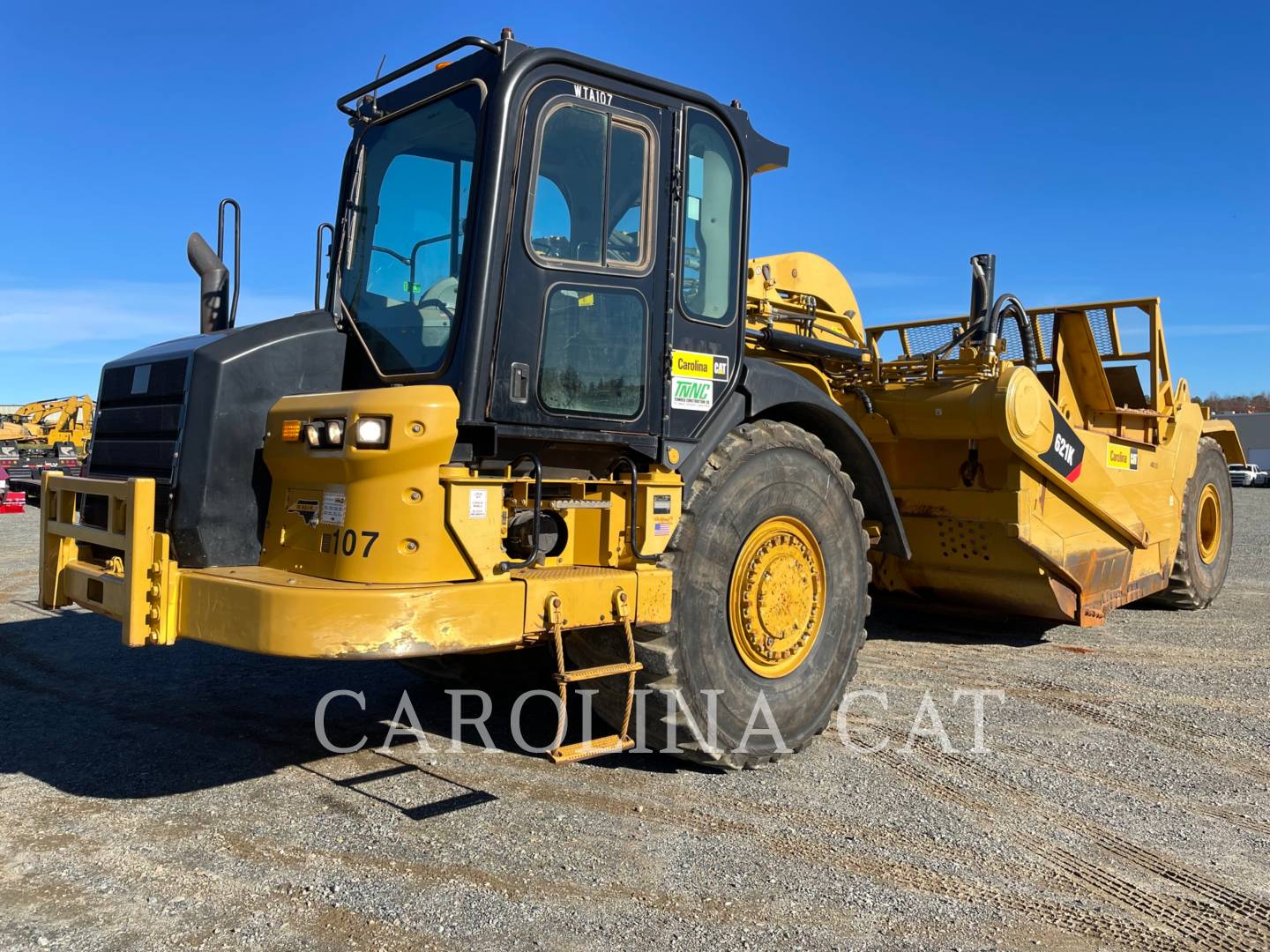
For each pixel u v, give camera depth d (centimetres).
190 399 340
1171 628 731
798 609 422
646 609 354
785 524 419
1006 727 470
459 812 354
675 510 377
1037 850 331
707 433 395
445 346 339
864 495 487
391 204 381
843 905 288
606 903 286
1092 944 269
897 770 409
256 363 352
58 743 426
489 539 320
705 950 261
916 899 293
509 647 339
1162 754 435
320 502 327
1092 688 545
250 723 458
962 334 578
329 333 379
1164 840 342
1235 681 564
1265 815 366
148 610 323
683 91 381
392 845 323
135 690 513
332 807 356
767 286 545
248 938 262
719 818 353
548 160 347
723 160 407
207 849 318
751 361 422
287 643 289
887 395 596
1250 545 1402
